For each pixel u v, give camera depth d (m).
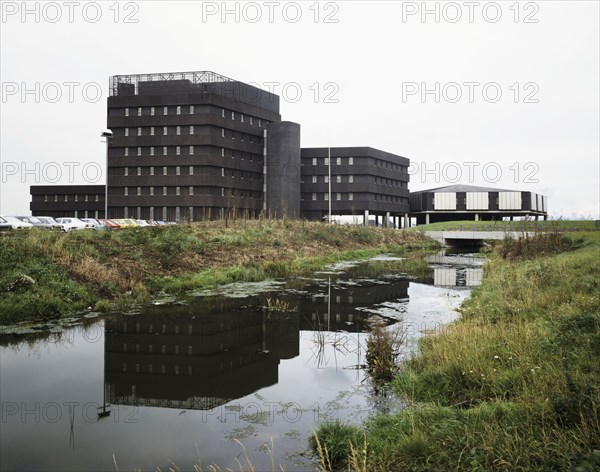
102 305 16.77
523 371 7.57
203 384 9.79
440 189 113.31
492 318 12.30
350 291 21.61
